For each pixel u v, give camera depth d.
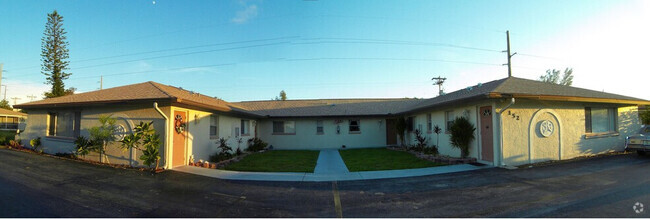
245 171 9.12
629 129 12.05
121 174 8.05
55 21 25.17
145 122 9.42
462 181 7.23
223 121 13.15
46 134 11.80
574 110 10.56
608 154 10.91
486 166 9.34
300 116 18.70
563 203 5.11
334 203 5.49
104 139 9.65
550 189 6.13
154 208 5.12
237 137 14.91
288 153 15.55
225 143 12.91
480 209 4.93
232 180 7.65
